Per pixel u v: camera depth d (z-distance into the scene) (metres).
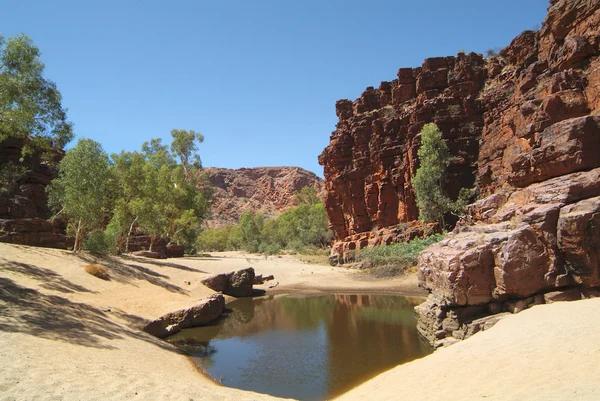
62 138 17.84
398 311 23.14
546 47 28.41
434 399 6.68
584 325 8.55
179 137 62.34
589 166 14.05
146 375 8.84
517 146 28.89
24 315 11.24
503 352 8.11
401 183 48.25
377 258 41.50
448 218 42.66
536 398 5.34
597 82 16.92
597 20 21.22
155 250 45.03
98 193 24.30
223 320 21.88
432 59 49.84
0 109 14.90
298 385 11.37
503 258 12.68
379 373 12.05
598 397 4.84
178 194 48.00
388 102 56.16
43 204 29.28
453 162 42.94
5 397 6.09
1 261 16.84
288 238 94.06
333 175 58.56
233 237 106.94
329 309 25.00
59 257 20.80
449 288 13.19
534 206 13.73
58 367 7.82
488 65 46.47
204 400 7.70
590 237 12.00
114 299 17.94
